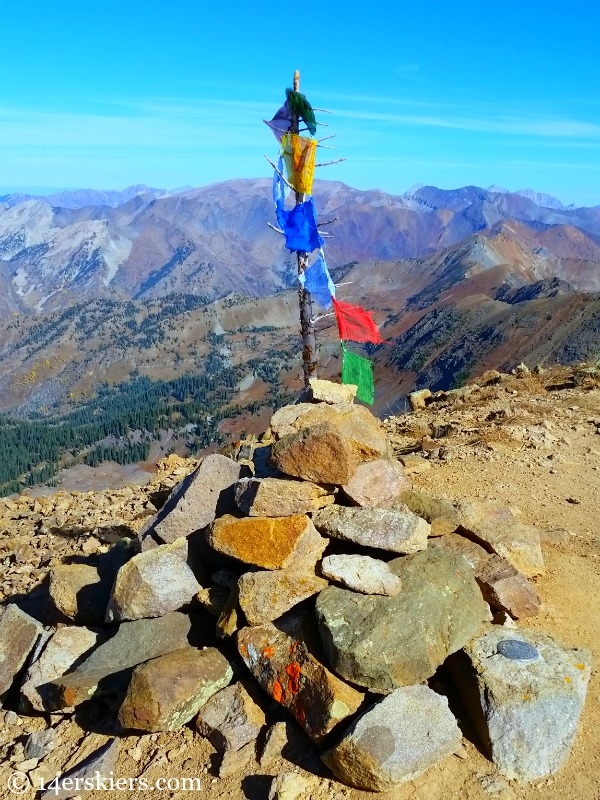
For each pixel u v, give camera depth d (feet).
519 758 3.97
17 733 5.04
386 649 4.06
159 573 5.02
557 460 8.73
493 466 8.59
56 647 5.19
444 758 4.02
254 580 4.65
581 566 6.09
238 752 4.23
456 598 4.51
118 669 4.85
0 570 7.63
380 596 4.42
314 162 9.12
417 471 8.52
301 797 3.91
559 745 4.02
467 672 4.30
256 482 4.90
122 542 5.99
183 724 4.54
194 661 4.58
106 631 5.38
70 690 4.72
